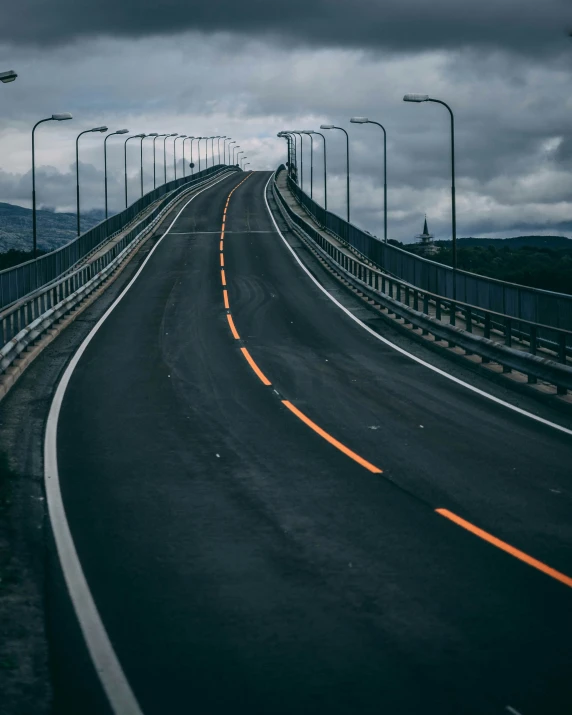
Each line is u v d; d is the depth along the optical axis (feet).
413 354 77.41
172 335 85.87
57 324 89.56
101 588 25.77
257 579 26.43
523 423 50.16
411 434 47.09
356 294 118.21
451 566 27.45
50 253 117.39
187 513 33.22
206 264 152.87
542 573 26.81
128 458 41.75
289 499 35.04
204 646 21.77
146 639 22.24
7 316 64.69
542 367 58.03
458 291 95.25
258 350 77.71
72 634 22.57
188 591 25.50
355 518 32.53
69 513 33.24
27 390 59.00
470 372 68.39
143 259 162.30
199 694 19.30
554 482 37.58
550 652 21.20
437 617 23.45
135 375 65.05
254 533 30.83
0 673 20.35
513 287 77.36
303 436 46.39
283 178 417.49
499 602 24.49
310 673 20.22
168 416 51.34
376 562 27.86
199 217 249.75
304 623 23.12
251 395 57.98
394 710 18.45
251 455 42.34
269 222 235.20
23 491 36.17
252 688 19.53
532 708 18.43
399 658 20.95
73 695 19.35
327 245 156.76
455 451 43.27
